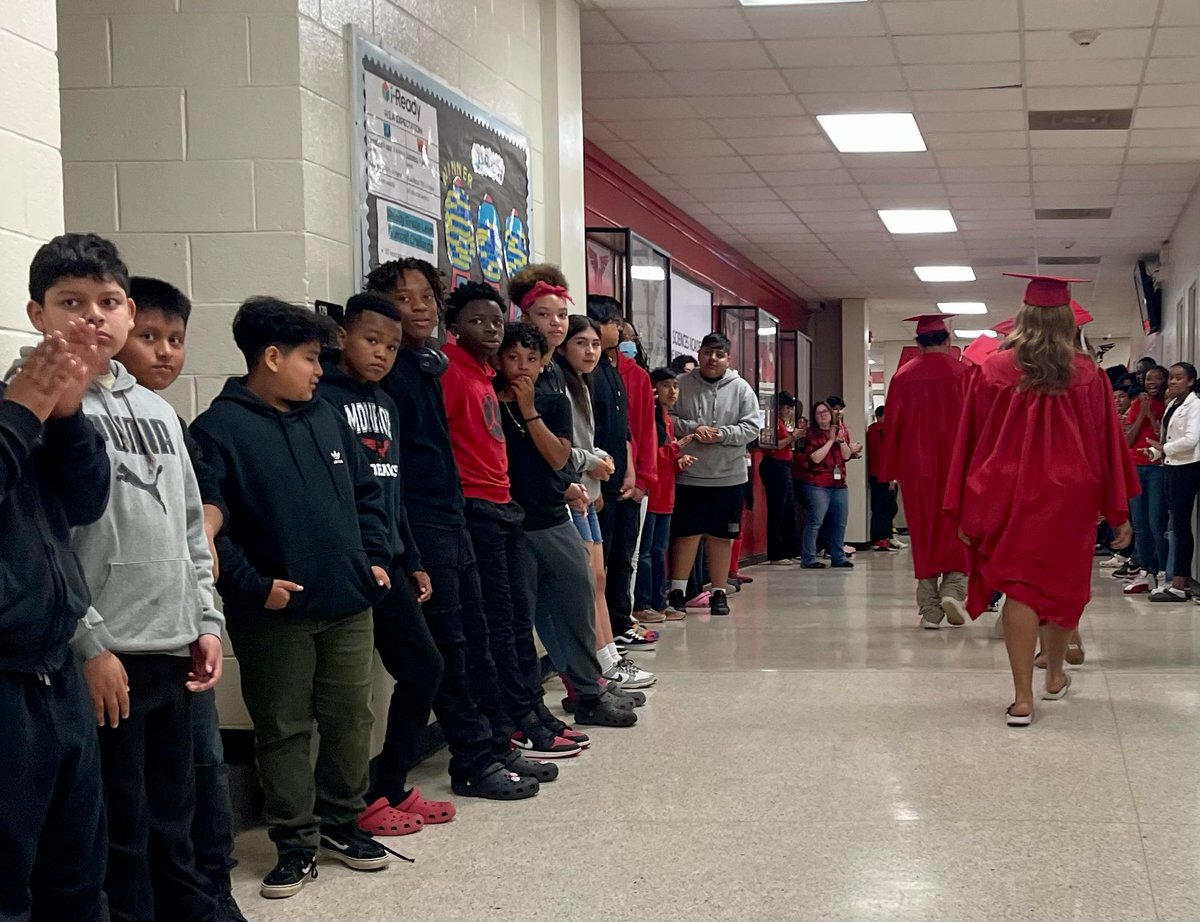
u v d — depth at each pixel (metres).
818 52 6.84
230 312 3.53
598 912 2.62
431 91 4.36
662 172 9.59
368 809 3.21
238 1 3.51
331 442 2.83
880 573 10.84
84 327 1.70
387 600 3.13
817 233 12.15
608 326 5.23
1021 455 4.32
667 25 6.42
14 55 2.14
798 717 4.47
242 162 3.52
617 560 5.99
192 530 2.20
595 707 4.38
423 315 3.39
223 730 3.56
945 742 4.06
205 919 2.27
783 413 11.84
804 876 2.82
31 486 1.72
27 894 1.67
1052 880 2.77
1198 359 9.87
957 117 8.12
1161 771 3.67
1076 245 12.82
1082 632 6.53
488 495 3.74
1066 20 6.31
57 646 1.71
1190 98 7.66
